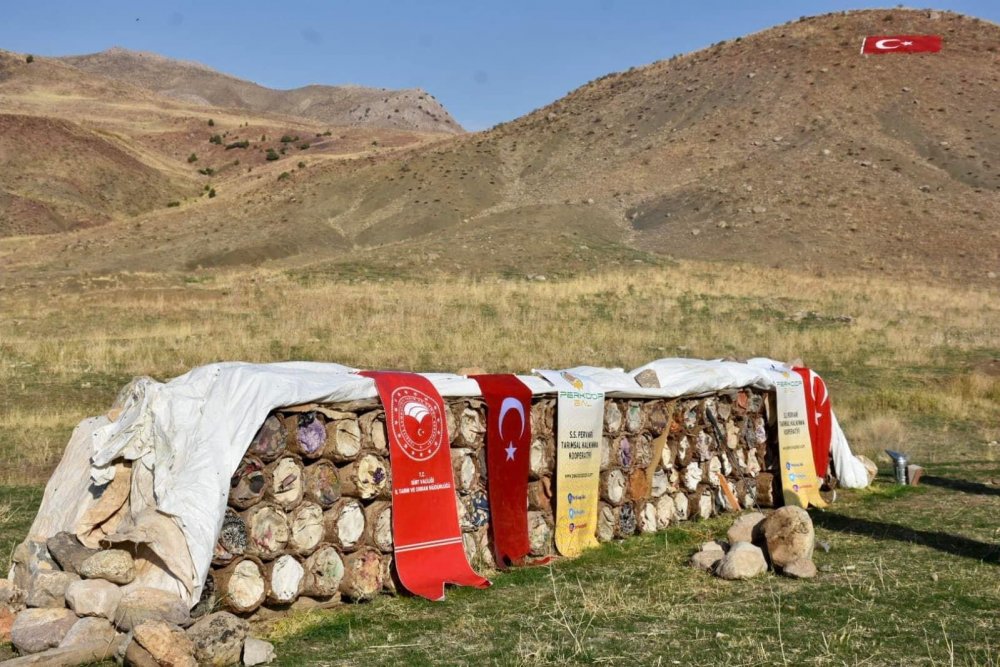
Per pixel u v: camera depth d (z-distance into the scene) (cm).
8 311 2588
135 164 9769
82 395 1709
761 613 659
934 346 2519
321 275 3422
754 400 1091
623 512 916
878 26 7700
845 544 887
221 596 630
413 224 5397
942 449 1516
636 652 574
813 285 3528
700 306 2975
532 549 827
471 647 584
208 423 655
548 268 3766
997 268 4169
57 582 612
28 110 12288
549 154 6838
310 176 6744
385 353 2114
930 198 5119
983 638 604
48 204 8006
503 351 2186
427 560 725
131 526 618
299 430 682
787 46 7525
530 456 833
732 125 6506
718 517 1017
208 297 2853
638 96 7625
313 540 684
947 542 890
